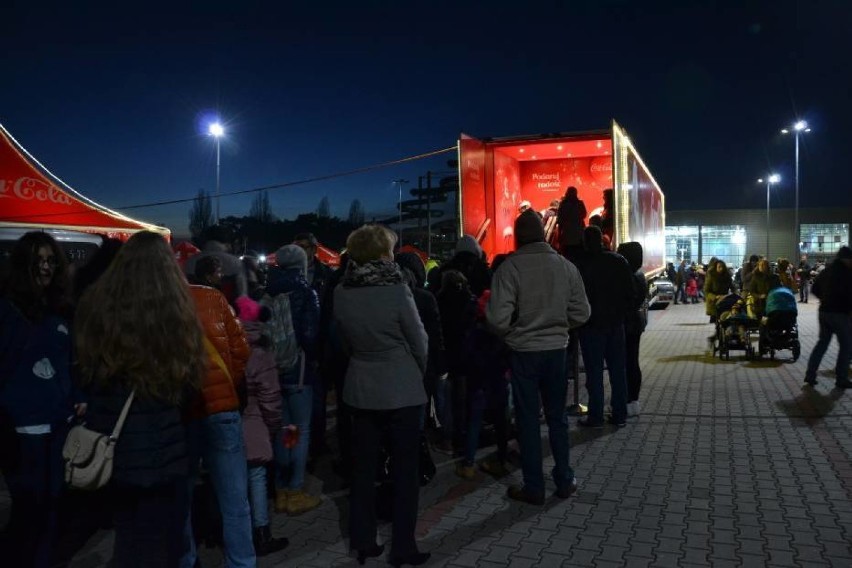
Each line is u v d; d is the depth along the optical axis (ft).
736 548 13.73
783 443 21.26
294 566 13.39
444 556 13.65
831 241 202.49
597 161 46.73
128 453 9.18
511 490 16.89
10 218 35.27
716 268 43.29
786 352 41.50
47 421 11.85
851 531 14.48
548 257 16.44
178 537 9.87
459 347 18.76
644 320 25.29
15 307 11.91
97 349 9.16
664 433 22.75
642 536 14.43
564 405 16.94
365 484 13.53
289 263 16.12
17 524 12.07
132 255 9.47
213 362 10.85
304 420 16.34
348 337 13.37
